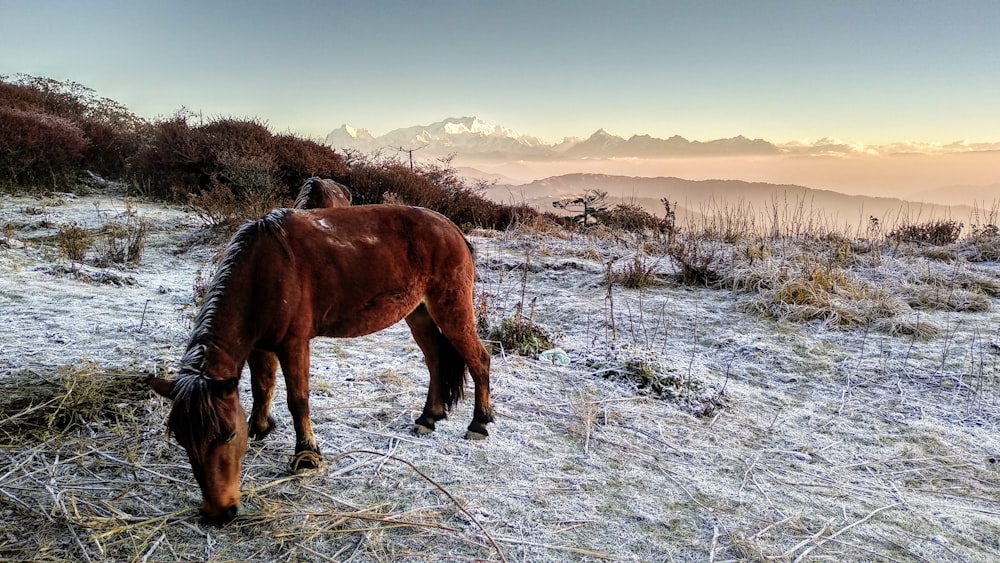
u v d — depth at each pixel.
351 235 3.55
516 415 4.56
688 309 7.71
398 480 3.53
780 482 3.86
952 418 4.96
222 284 3.12
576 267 9.67
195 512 3.08
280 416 4.19
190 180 13.71
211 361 2.99
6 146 12.17
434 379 4.18
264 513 3.10
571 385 5.22
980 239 11.07
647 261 9.99
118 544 2.81
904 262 9.74
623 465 3.92
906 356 6.20
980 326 7.09
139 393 4.25
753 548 3.11
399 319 3.80
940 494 3.84
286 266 3.24
